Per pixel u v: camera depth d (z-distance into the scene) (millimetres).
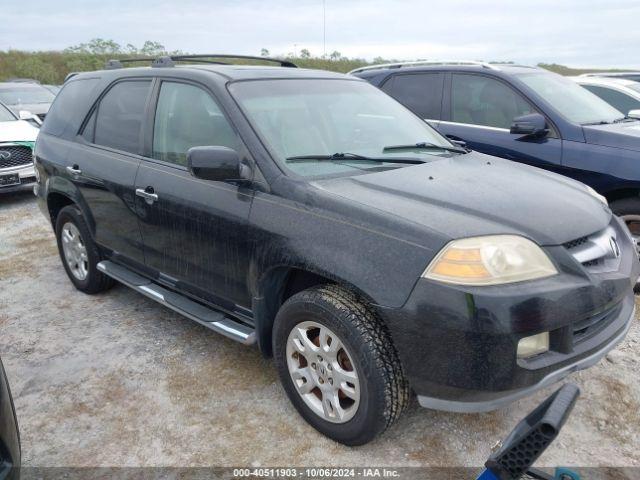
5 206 8266
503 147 5379
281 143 3109
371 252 2469
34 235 6652
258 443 2830
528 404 3113
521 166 3658
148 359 3652
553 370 2393
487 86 5688
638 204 4637
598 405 3082
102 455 2773
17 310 4480
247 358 3639
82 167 4234
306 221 2709
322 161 3123
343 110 3650
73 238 4707
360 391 2562
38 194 4945
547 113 5180
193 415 3064
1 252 6023
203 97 3434
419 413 3041
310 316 2711
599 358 2580
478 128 5629
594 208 2936
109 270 4227
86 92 4547
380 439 2840
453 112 5891
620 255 2828
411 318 2354
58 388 3350
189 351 3748
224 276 3197
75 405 3180
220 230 3107
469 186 2912
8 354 3764
